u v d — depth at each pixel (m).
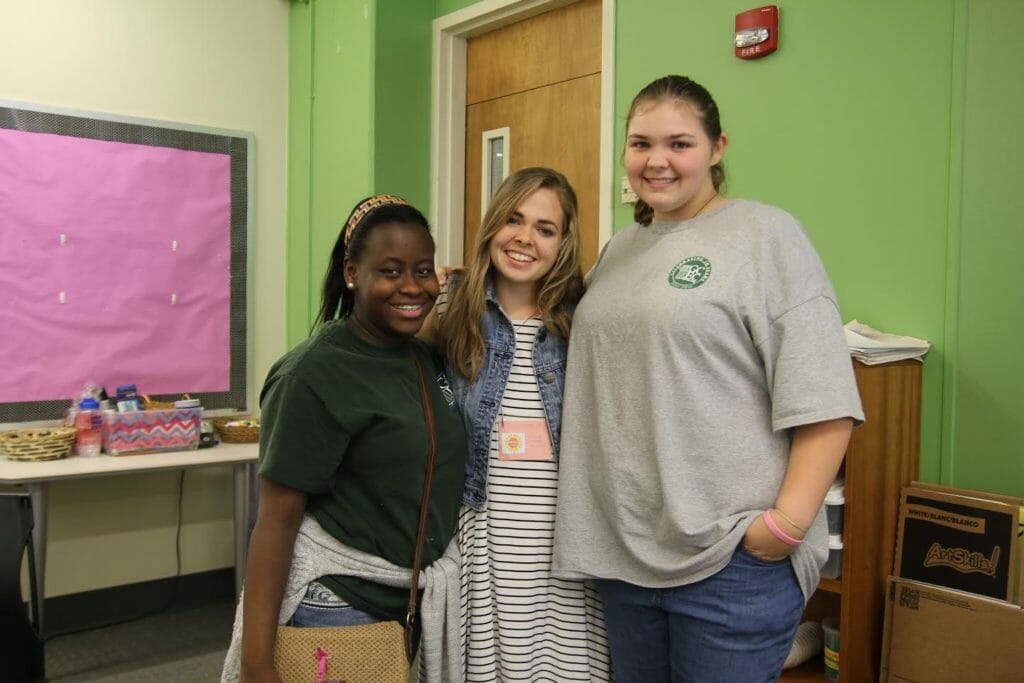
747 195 2.22
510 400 1.49
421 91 3.38
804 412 1.19
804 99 2.08
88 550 3.27
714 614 1.27
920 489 1.74
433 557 1.33
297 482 1.21
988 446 1.76
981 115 1.76
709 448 1.26
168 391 3.44
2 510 1.95
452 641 1.35
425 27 3.37
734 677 1.28
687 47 2.36
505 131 3.18
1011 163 1.72
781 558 1.25
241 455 2.96
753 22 2.15
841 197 2.01
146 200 3.34
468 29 3.24
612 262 1.49
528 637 1.49
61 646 3.00
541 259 1.50
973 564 1.63
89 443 2.89
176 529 3.48
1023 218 1.70
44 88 3.12
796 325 1.22
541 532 1.49
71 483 3.23
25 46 3.07
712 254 1.30
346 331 1.30
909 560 1.73
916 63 1.87
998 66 1.73
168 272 3.41
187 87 3.47
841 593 1.72
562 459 1.45
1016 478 1.72
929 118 1.85
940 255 1.84
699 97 1.33
